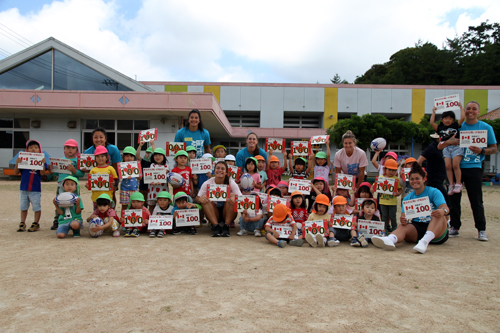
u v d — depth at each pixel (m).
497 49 47.84
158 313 2.43
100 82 19.94
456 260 4.05
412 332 2.18
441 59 49.56
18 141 19.30
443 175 5.52
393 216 5.99
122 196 6.04
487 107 36.03
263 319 2.34
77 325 2.24
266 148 7.02
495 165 29.52
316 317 2.39
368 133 22.16
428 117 34.59
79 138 19.27
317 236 4.75
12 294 2.79
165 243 4.92
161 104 17.67
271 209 5.64
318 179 6.28
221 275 3.35
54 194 11.61
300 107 36.09
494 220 7.60
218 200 5.67
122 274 3.36
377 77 57.53
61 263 3.74
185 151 6.24
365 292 2.91
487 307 2.61
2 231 5.79
